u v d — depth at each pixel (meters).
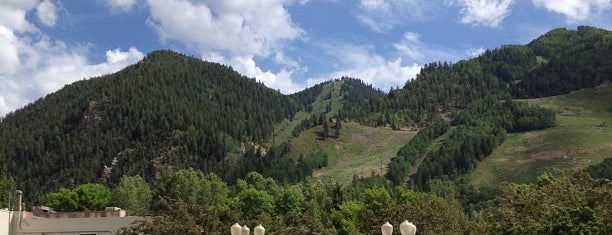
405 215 71.81
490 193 177.88
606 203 48.72
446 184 197.38
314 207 111.94
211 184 130.88
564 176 68.94
